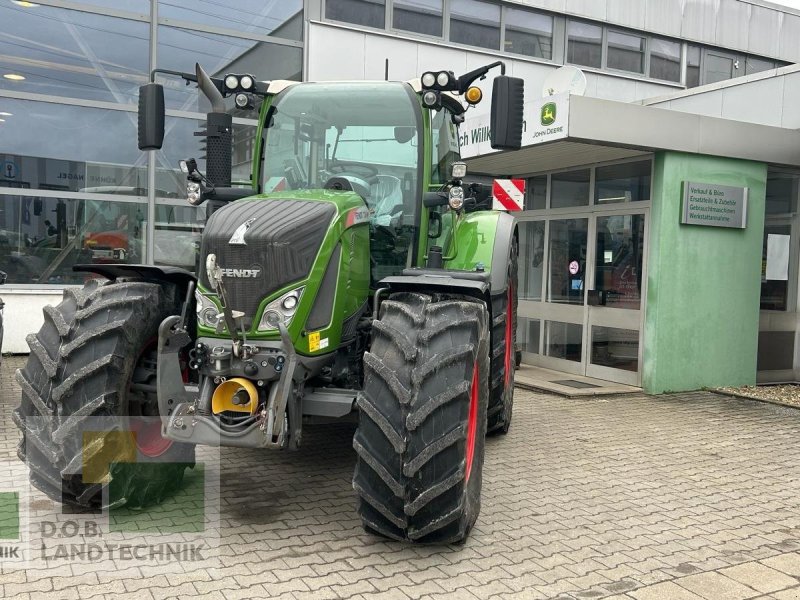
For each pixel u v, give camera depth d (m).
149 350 4.12
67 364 3.73
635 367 8.42
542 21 12.52
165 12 9.85
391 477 3.41
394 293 3.95
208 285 3.70
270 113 4.75
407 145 4.58
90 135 9.54
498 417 5.88
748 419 7.01
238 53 10.23
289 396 3.59
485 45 11.96
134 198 9.77
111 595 3.06
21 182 9.20
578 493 4.69
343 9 10.80
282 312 3.60
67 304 3.96
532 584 3.32
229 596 3.08
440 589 3.22
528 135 7.84
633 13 13.30
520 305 10.20
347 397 3.83
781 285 9.22
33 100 9.23
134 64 9.76
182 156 9.99
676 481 5.01
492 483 4.86
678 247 8.12
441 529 3.54
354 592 3.16
